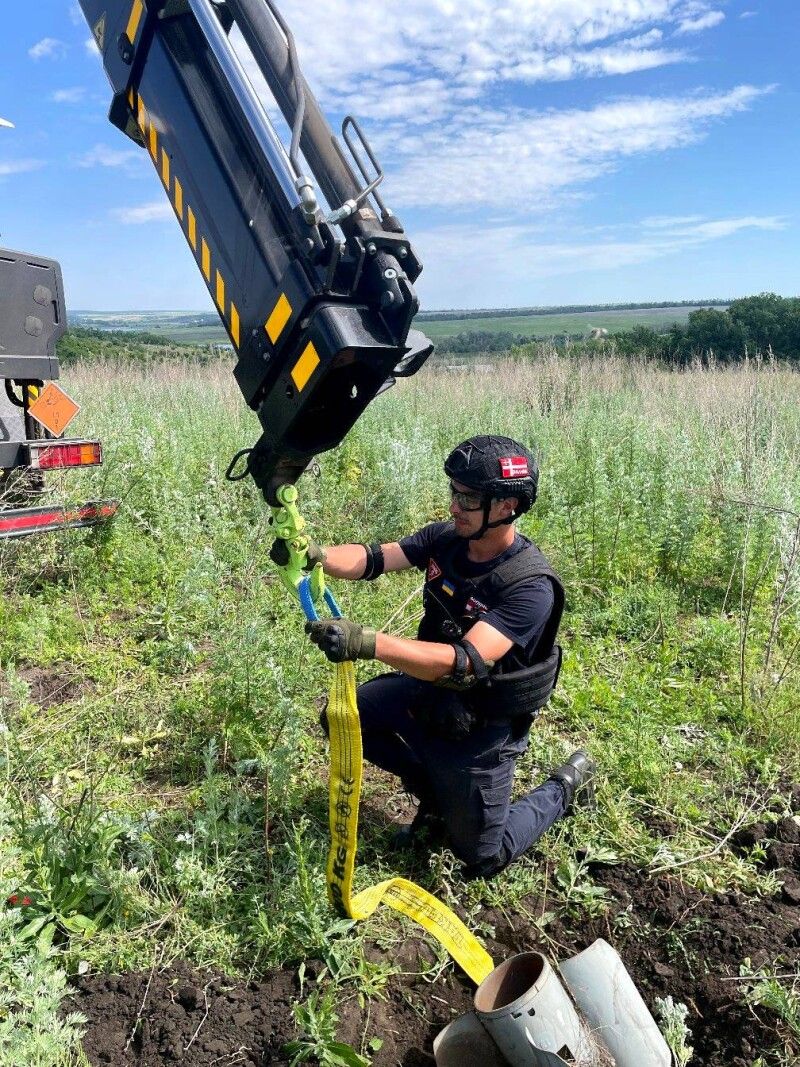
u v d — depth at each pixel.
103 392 11.69
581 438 8.67
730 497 5.69
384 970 2.61
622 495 6.32
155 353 16.88
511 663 2.85
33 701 4.03
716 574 6.08
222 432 8.45
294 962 2.61
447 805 2.89
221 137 2.31
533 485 2.78
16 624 4.64
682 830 3.32
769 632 4.93
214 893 2.74
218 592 4.95
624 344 16.95
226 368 14.46
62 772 3.42
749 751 3.82
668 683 4.41
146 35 2.46
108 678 4.23
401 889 2.77
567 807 3.28
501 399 11.83
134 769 3.54
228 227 2.29
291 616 4.66
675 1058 2.30
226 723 3.58
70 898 2.63
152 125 2.51
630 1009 2.23
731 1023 2.51
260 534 5.25
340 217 1.99
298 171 2.10
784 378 11.73
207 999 2.46
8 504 5.25
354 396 2.28
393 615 4.76
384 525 6.51
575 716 4.04
